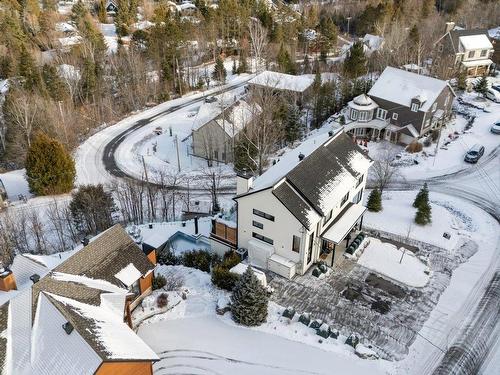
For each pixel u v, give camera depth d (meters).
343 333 36.91
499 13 116.62
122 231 38.88
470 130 71.62
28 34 110.50
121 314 33.34
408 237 48.06
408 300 40.31
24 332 29.38
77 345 27.97
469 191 57.66
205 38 108.62
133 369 30.00
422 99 67.06
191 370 33.75
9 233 48.41
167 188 62.34
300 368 33.88
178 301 39.22
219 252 46.31
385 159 64.75
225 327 37.16
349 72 88.44
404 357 35.03
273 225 41.75
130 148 73.44
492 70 94.94
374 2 131.75
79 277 34.22
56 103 77.38
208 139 69.31
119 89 90.38
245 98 76.12
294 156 46.09
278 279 42.28
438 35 99.81
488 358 35.22
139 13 134.38
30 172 59.22
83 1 142.00
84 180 64.50
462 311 39.28
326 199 42.03
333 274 42.91
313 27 125.31
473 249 46.84
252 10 125.94
